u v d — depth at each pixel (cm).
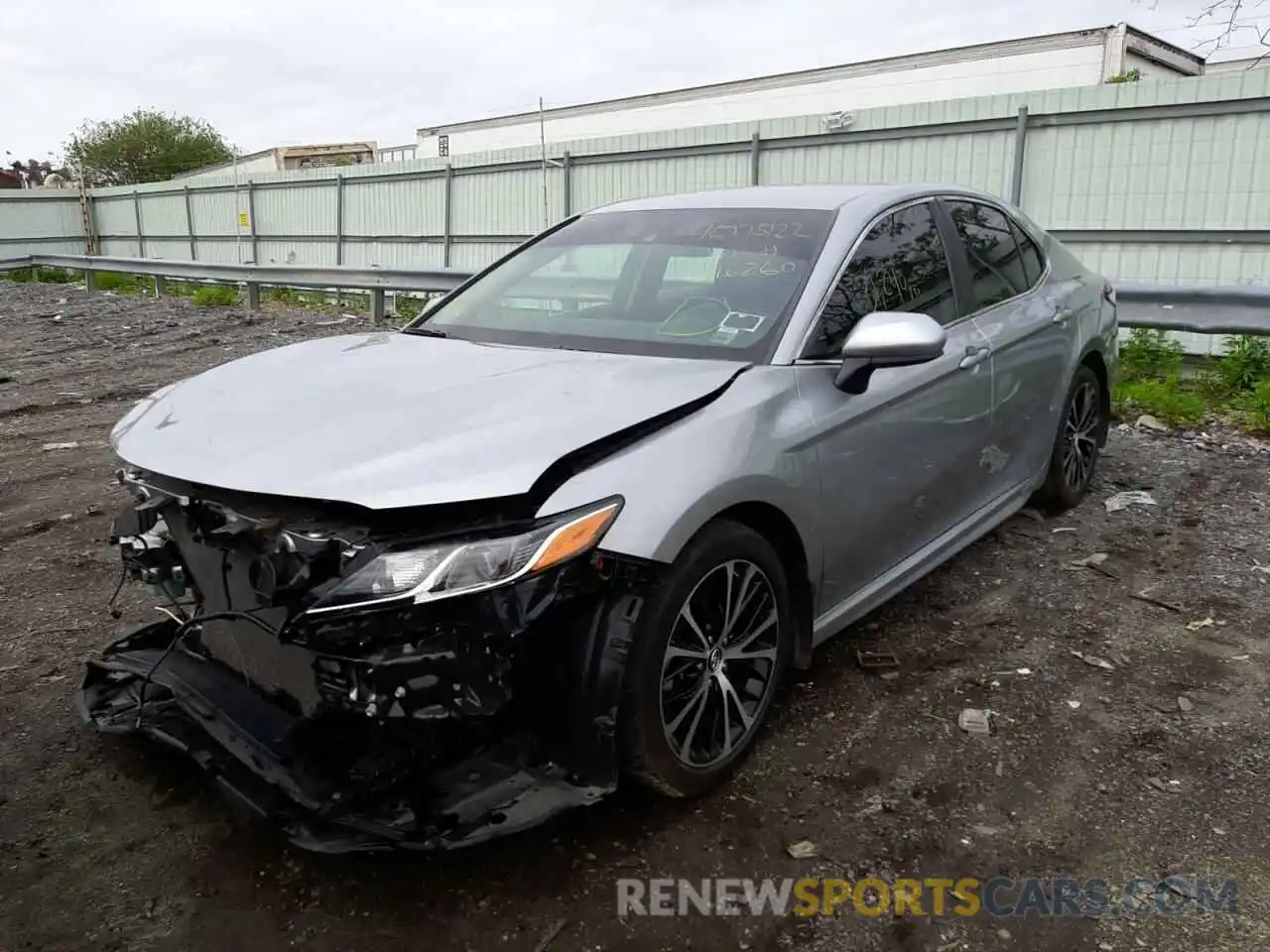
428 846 238
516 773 258
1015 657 371
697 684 279
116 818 285
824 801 289
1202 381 817
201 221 2427
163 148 5428
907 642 385
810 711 336
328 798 249
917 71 1973
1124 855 264
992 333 414
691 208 409
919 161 1138
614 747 257
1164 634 388
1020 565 458
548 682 255
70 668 370
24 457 673
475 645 233
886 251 376
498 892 254
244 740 265
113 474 628
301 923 245
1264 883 252
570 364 318
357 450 254
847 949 235
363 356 344
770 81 2131
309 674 258
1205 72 1941
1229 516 519
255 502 254
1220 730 320
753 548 288
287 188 2120
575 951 235
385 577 229
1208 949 232
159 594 312
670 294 362
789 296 338
